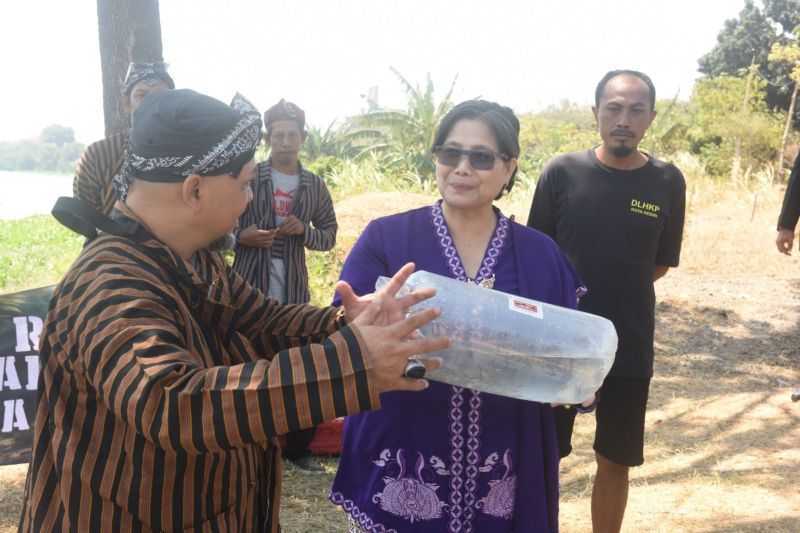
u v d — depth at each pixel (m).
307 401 1.32
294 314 1.87
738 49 37.03
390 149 19.83
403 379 1.41
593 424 5.78
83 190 3.71
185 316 1.53
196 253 1.72
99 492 1.47
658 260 3.54
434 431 2.22
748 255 11.14
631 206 3.30
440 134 2.31
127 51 5.54
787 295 9.52
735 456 5.14
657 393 6.57
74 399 1.49
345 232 9.62
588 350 1.98
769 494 4.48
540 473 2.25
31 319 3.54
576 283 2.51
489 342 1.90
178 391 1.29
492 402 2.22
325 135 20.84
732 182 16.62
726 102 21.64
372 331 1.39
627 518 4.15
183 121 1.48
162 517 1.49
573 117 33.16
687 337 8.15
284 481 4.45
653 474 4.83
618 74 3.37
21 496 4.18
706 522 4.10
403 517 2.25
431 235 2.35
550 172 3.46
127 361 1.32
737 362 7.46
